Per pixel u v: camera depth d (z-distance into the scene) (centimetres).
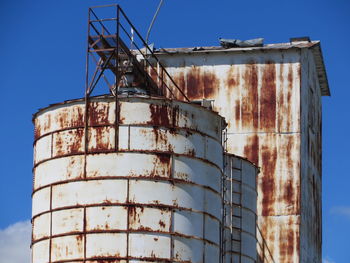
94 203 4662
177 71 6812
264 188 6569
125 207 4641
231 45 6881
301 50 6744
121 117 4738
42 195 4822
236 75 6775
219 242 4938
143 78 5497
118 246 4609
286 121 6669
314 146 7169
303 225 6575
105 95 4853
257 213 6506
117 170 4678
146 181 4681
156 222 4650
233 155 5797
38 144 4922
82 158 4728
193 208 4756
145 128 4734
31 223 4922
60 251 4678
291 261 6431
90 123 4759
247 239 5750
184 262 4678
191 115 4850
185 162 4775
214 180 4922
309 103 7006
